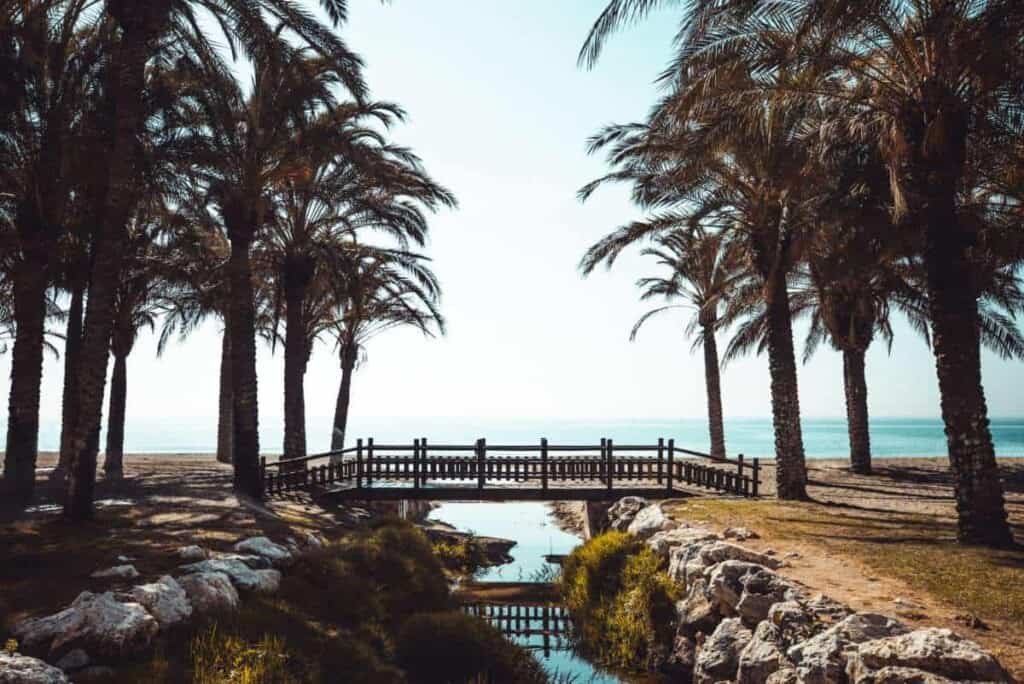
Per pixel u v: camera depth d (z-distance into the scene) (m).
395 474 20.38
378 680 7.88
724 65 13.80
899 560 9.87
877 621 6.70
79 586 8.23
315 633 8.46
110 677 6.24
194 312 26.50
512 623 12.88
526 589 15.66
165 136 18.67
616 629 11.30
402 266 27.17
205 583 8.45
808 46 13.07
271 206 19.75
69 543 10.53
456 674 8.91
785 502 17.28
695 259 29.41
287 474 19.95
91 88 16.50
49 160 16.12
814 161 15.62
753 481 19.42
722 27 13.55
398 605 11.26
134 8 13.24
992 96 12.62
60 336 23.89
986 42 10.88
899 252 18.23
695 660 9.20
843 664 6.17
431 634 9.38
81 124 16.66
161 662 6.62
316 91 17.56
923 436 135.00
